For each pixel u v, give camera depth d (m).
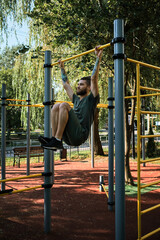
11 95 20.41
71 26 5.79
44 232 3.48
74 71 9.30
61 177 7.65
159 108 12.83
